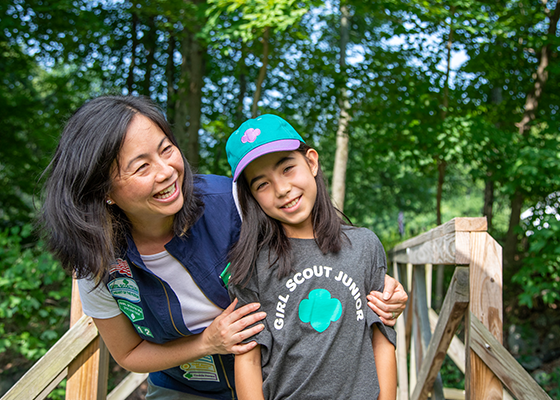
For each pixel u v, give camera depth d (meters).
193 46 7.37
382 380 1.51
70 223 1.26
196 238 1.51
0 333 4.61
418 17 5.69
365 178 13.25
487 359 1.65
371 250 1.58
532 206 6.16
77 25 6.66
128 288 1.53
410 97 6.05
